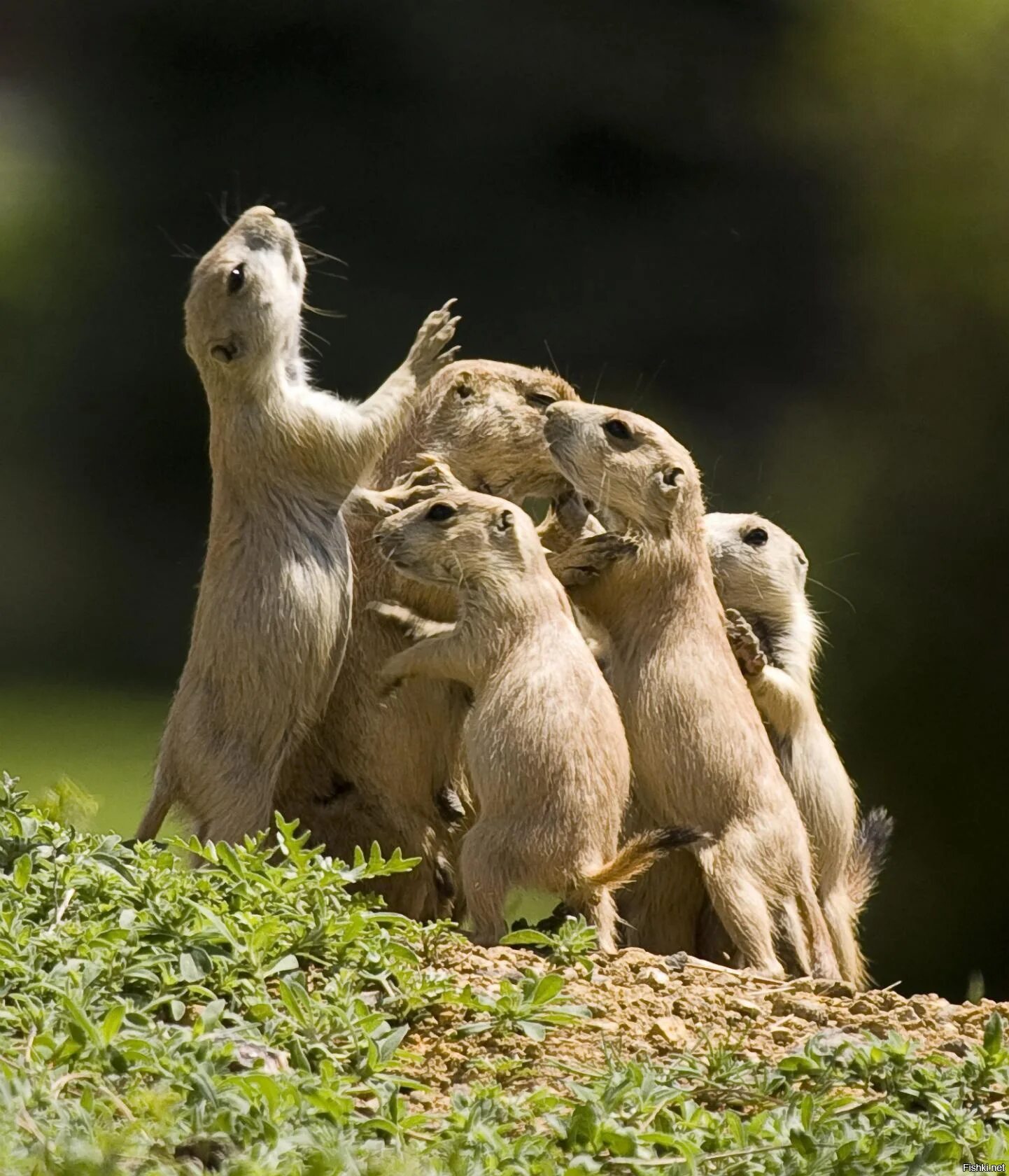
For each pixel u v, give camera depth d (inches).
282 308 825.5
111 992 610.5
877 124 1979.6
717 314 2583.7
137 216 2797.7
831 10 2283.5
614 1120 568.4
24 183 2871.6
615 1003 684.7
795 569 930.1
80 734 1946.4
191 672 823.1
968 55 1804.9
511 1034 642.8
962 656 1529.3
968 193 1700.3
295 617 805.9
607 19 2714.1
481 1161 530.0
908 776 1515.7
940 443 1603.1
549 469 895.7
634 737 822.5
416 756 839.7
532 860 760.3
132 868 687.7
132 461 2618.1
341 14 2741.1
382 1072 601.9
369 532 855.7
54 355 2669.8
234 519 819.4
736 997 709.3
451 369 896.3
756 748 821.2
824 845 879.1
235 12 2785.4
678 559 836.0
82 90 2935.5
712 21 2701.8
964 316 1640.0
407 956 671.1
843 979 876.6
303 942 658.2
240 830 805.2
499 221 2684.5
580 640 793.6
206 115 2815.0
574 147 2701.8
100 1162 486.0
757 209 2605.8
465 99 2711.6
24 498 2556.6
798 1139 558.9
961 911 1492.4
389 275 2662.4
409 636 842.8
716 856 807.1
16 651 2273.6
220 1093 545.3
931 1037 692.7
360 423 824.3
